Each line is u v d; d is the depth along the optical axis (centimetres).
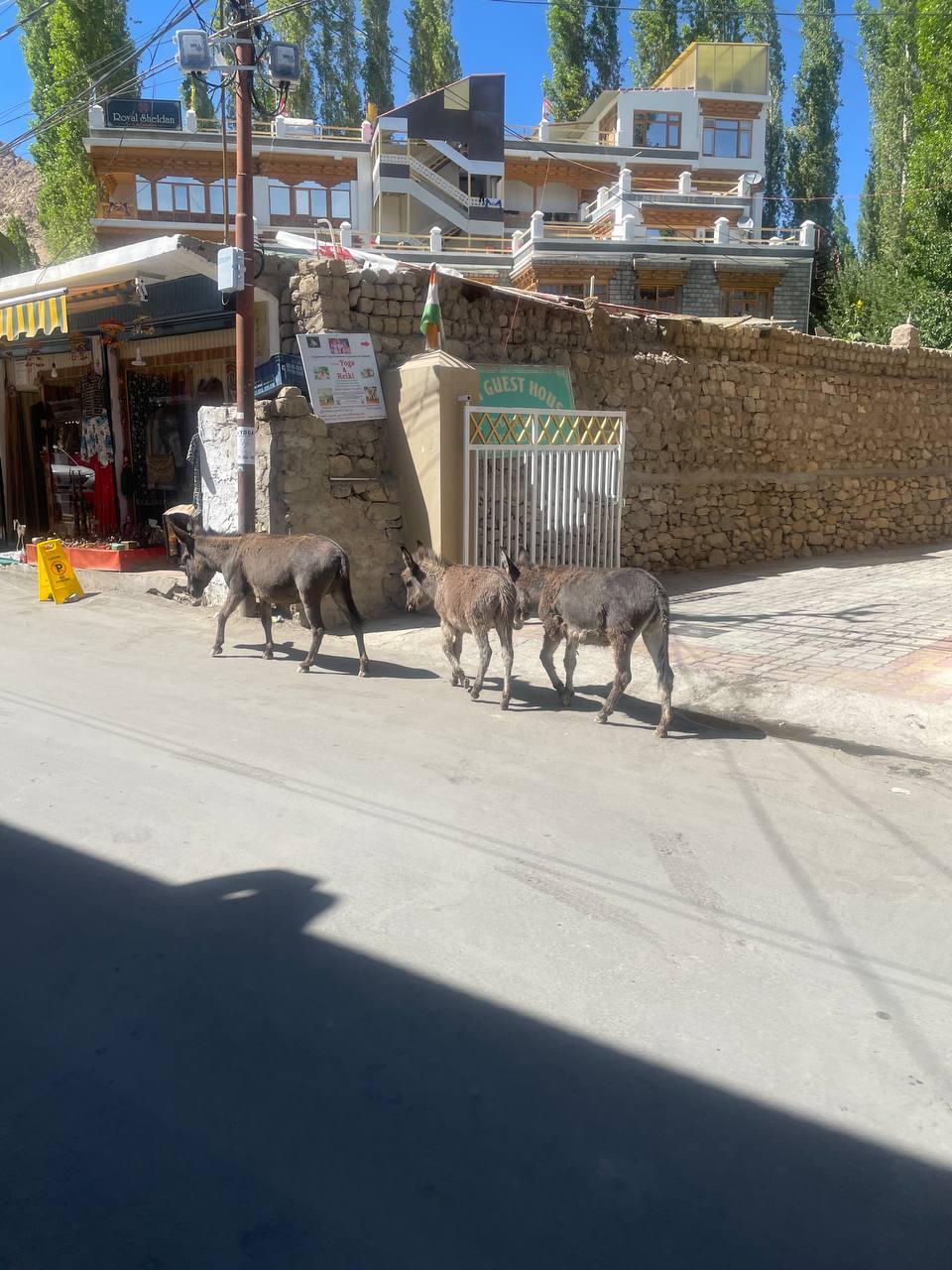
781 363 1628
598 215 3975
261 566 922
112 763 629
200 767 621
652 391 1450
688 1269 240
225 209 1159
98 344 1557
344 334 1141
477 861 480
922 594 1218
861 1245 248
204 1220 256
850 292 3491
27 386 1759
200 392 1463
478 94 4166
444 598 817
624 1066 321
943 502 1945
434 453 1117
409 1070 319
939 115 2673
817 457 1695
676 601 1231
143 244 1199
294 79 1086
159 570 1420
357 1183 269
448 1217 257
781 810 556
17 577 1535
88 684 852
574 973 379
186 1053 328
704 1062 324
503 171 4256
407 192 4016
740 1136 289
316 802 560
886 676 816
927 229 2672
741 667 864
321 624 904
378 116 4250
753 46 4653
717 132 4694
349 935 407
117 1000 359
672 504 1488
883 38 4069
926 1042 337
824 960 391
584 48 5394
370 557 1152
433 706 783
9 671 905
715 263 3453
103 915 424
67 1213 259
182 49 1055
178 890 449
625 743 685
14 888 451
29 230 6981
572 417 1254
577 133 5056
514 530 1192
